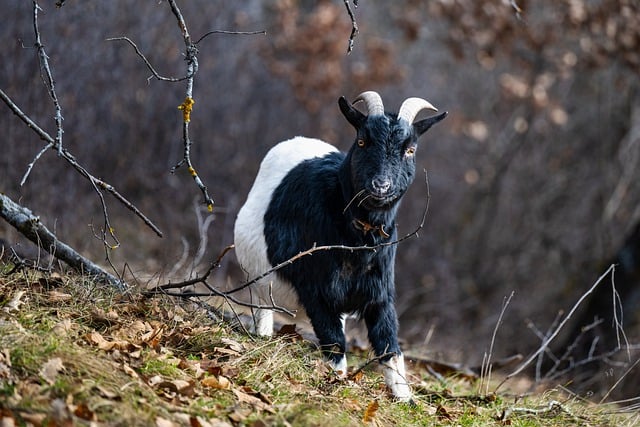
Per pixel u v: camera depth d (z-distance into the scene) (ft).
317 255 26.32
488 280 77.20
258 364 23.49
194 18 59.47
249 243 28.68
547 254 79.00
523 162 84.38
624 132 81.41
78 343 21.34
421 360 33.65
